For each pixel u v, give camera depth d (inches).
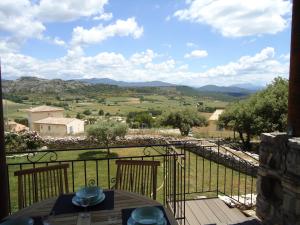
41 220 61.7
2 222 62.4
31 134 574.9
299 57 101.7
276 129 571.8
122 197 75.4
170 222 61.9
